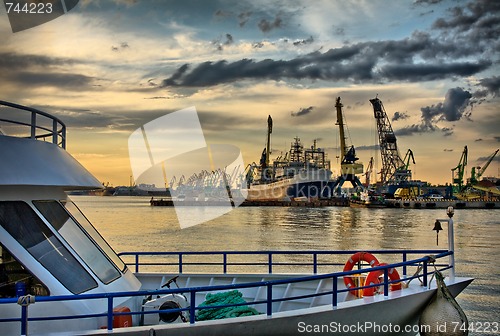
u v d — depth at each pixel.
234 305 7.38
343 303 8.20
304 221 100.38
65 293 6.72
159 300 8.66
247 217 114.94
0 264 6.57
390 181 178.25
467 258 44.00
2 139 6.74
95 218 104.31
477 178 179.00
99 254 7.89
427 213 135.50
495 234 69.69
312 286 10.48
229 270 34.84
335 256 44.72
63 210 7.63
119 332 6.53
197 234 67.25
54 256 6.91
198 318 8.48
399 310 8.70
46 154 7.16
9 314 6.46
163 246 53.00
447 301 9.09
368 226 85.75
